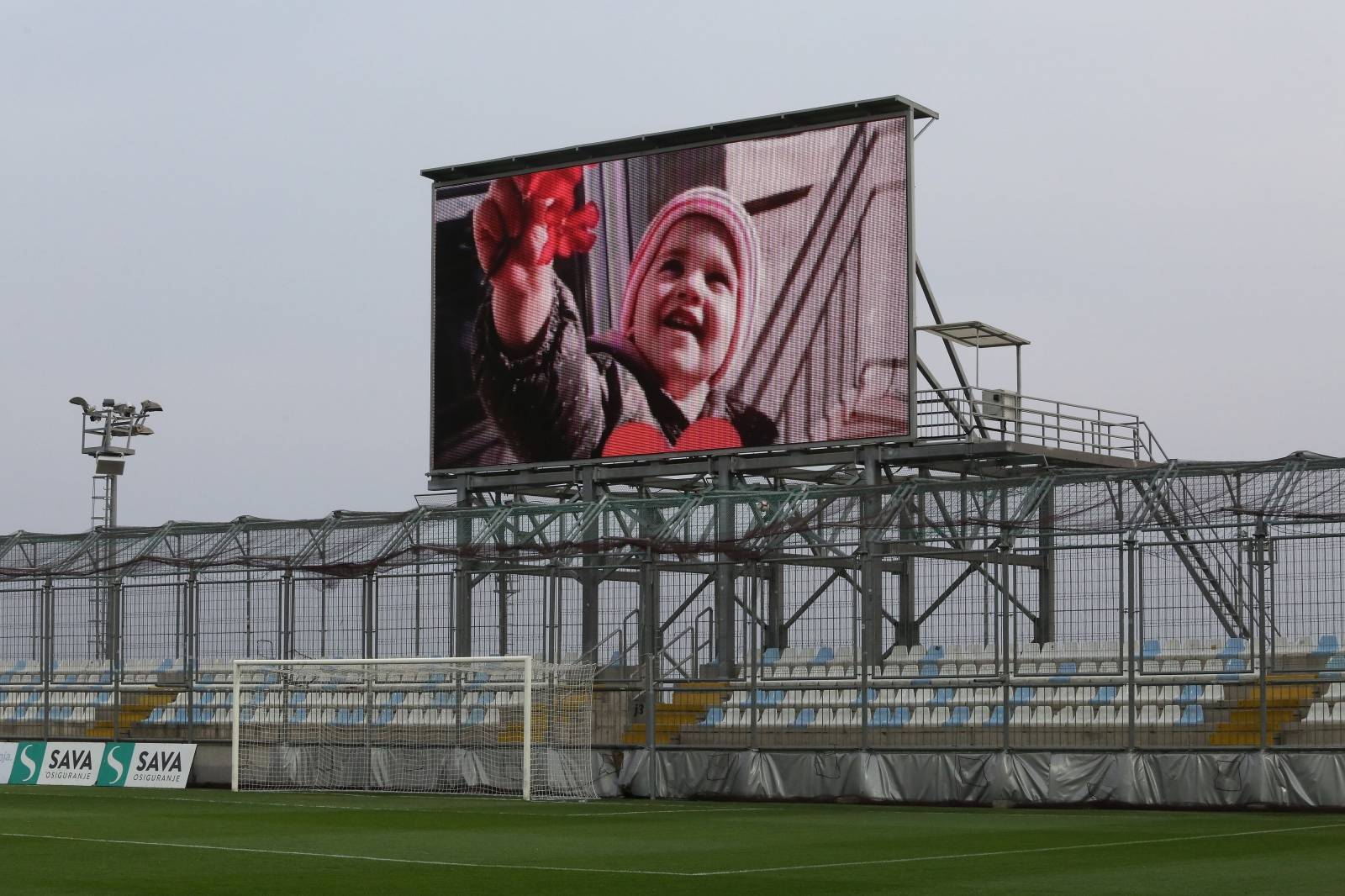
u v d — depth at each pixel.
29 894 15.30
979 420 36.88
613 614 32.28
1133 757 26.94
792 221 37.16
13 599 37.28
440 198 41.56
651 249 38.75
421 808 26.94
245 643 33.91
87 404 46.12
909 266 35.78
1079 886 15.39
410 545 32.47
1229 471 26.77
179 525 35.16
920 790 28.44
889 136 36.22
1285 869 16.83
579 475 39.56
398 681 32.78
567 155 39.91
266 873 16.86
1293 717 28.09
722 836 21.19
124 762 33.84
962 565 32.97
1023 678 29.62
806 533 30.17
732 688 30.89
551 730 30.53
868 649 29.34
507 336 40.34
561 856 18.59
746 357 37.44
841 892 15.02
